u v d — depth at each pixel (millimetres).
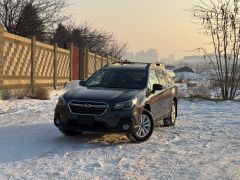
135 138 9820
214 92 24875
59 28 45281
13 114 13969
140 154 8742
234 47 22078
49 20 35000
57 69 26812
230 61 22203
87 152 8789
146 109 10188
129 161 8125
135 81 10781
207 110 17219
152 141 10141
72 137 10320
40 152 8664
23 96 19156
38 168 7465
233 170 7594
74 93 9867
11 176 6938
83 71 34000
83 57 33906
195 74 74188
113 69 11359
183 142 10125
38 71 22969
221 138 10742
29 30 33625
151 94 10602
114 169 7527
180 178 7055
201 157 8594
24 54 20562
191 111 16812
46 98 19688
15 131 10922
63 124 9609
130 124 9383
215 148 9500
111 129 9289
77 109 9453
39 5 34250
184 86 37750
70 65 30078
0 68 17609
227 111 16906
